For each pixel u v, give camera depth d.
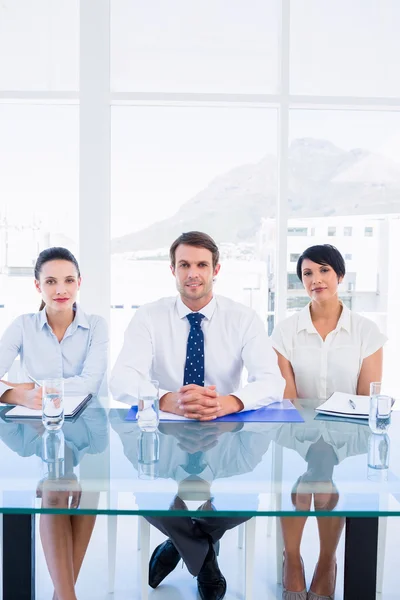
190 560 1.69
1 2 3.19
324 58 3.24
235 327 2.06
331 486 1.14
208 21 3.23
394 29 3.23
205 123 3.30
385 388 3.41
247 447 1.41
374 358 2.22
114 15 3.21
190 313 2.06
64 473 1.21
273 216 3.35
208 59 3.25
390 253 3.36
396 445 1.43
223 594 1.94
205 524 1.76
